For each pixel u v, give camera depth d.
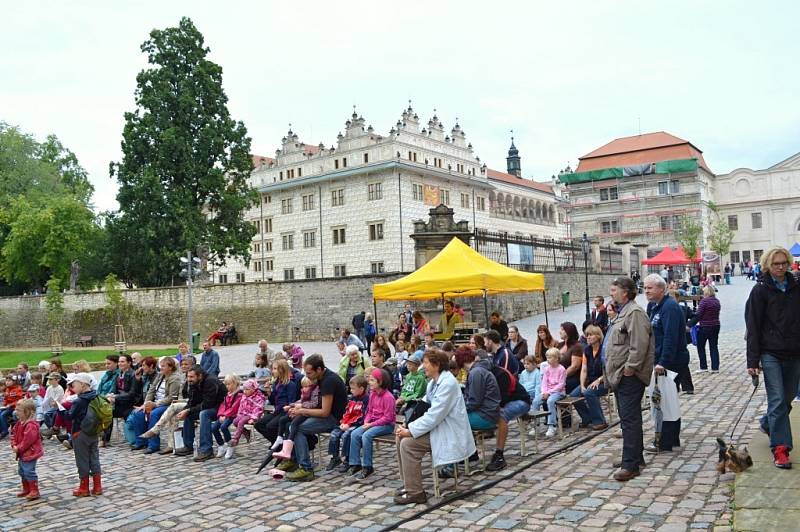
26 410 9.67
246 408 11.72
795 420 9.34
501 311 34.41
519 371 11.88
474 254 17.12
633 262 58.12
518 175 112.62
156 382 13.62
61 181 68.12
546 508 7.07
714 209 86.25
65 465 12.27
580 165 91.38
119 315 47.94
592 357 11.47
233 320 42.50
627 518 6.48
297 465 9.90
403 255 61.62
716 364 16.30
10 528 8.17
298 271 68.50
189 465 11.34
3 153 62.34
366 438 9.33
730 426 10.25
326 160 66.56
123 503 9.00
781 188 87.00
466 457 8.01
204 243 47.22
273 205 70.94
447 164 68.81
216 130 48.31
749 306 7.46
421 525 6.93
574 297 43.69
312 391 10.07
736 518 5.98
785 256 7.21
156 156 46.94
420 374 11.48
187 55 48.16
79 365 14.21
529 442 10.66
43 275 58.34
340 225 65.06
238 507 8.32
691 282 43.62
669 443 8.92
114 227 48.53
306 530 7.15
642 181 85.44
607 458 9.01
